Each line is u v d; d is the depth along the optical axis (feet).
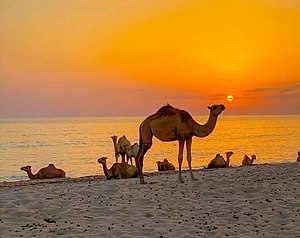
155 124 56.75
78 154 229.86
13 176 146.92
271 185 53.88
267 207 45.11
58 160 200.95
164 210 44.50
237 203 46.78
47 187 58.23
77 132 489.26
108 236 36.55
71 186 58.03
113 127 648.38
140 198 48.75
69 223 40.50
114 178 71.51
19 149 269.03
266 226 39.29
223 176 60.80
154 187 54.44
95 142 326.44
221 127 608.60
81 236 36.55
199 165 162.20
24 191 54.24
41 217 42.52
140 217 42.19
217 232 37.60
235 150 243.81
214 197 49.24
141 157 57.82
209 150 244.83
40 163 189.98
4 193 53.21
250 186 53.21
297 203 46.11
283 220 40.93
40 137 397.19
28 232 37.96
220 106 56.70
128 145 92.73
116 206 45.75
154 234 37.04
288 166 70.69
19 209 44.45
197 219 41.63
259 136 390.63
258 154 216.13
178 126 56.59
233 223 40.32
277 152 229.25
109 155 221.87
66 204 46.68
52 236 36.83
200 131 56.75
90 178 75.77
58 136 412.77
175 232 37.58
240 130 516.73
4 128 634.43
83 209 44.86
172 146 290.56
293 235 36.81
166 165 97.71
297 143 301.43
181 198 48.83
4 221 41.16
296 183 54.85
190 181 57.52
